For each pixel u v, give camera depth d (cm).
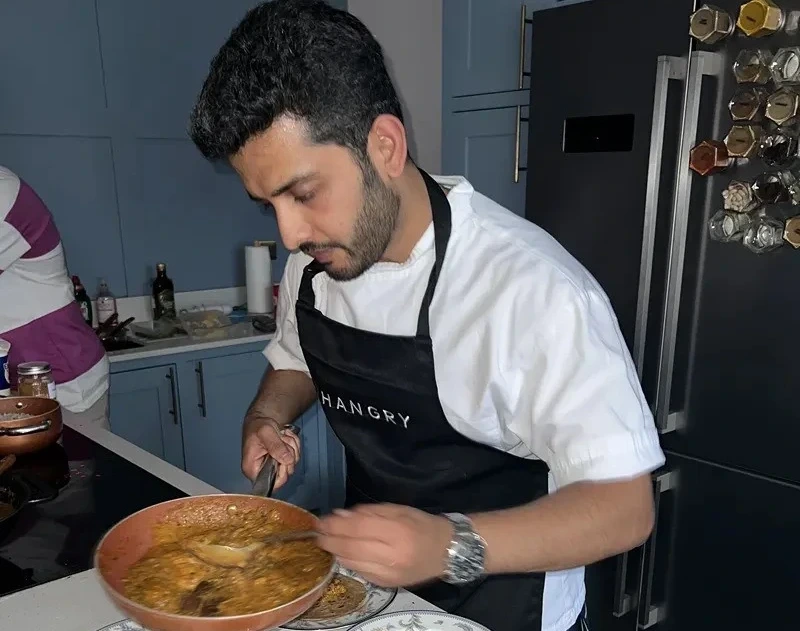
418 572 67
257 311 281
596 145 178
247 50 69
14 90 230
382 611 78
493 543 69
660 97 156
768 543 158
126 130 254
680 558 175
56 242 173
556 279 82
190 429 246
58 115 240
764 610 161
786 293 149
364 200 75
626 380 78
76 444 129
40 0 230
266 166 70
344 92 70
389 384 94
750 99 149
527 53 214
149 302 269
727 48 153
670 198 164
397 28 287
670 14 159
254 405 119
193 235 278
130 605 64
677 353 169
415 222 90
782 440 153
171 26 258
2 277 165
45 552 91
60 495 107
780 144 146
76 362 175
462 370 88
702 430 167
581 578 105
